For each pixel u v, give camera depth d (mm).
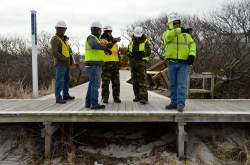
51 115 5445
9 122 5855
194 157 5492
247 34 15594
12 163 5426
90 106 6012
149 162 5375
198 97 10695
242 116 5449
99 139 6070
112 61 6629
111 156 5609
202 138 5895
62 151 5637
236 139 5828
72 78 13555
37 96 8961
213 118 5453
